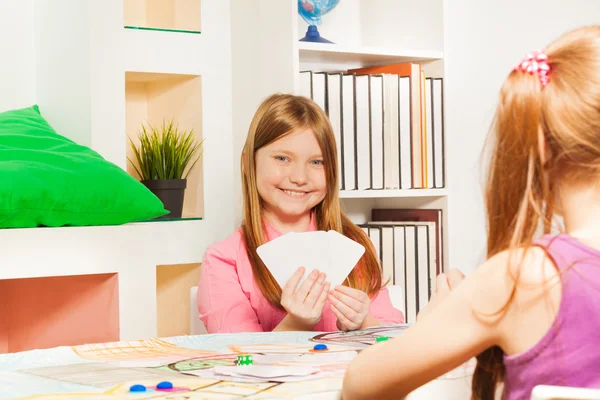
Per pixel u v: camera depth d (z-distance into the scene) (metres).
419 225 2.46
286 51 2.23
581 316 0.74
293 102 1.90
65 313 2.05
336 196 1.94
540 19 2.92
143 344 1.29
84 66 2.12
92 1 2.10
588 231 0.79
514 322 0.78
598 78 0.77
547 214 0.81
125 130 2.19
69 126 2.22
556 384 0.75
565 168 0.79
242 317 1.80
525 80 0.81
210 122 2.26
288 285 1.62
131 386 0.91
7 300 2.18
